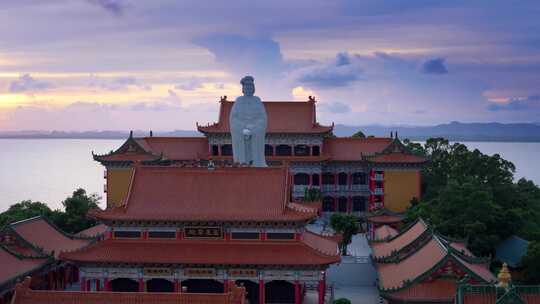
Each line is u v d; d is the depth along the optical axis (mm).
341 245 122500
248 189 97562
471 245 117875
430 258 87875
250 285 95812
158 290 97125
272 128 169750
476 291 68562
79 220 136125
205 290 96125
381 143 172875
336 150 171875
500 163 154625
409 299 80562
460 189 125438
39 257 97938
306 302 100438
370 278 114125
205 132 169750
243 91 138125
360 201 170500
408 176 156375
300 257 90938
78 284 111250
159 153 167625
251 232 94438
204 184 98688
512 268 111938
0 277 88375
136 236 95812
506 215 123688
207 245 94125
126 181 157250
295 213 93250
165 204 96688
